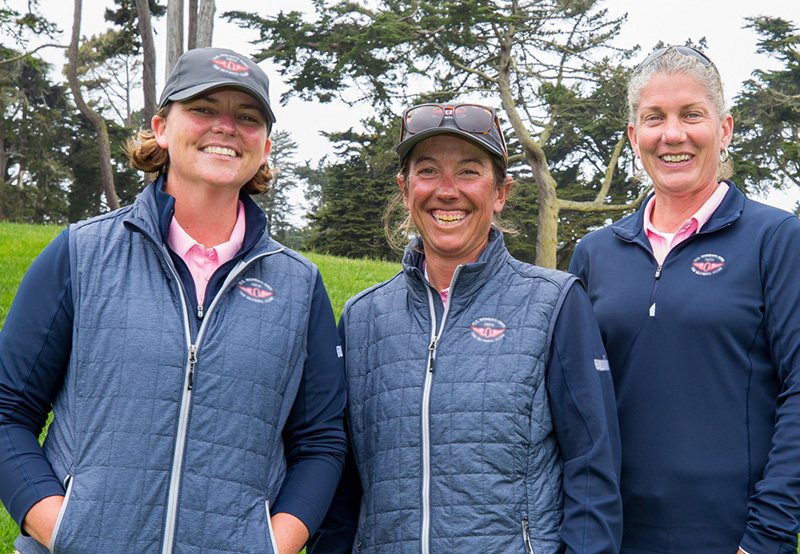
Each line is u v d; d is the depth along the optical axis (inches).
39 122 1712.6
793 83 1342.3
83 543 81.2
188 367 87.2
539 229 1189.1
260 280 96.0
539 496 93.4
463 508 92.3
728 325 98.6
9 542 153.8
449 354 98.0
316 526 92.0
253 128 96.4
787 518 90.2
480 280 101.0
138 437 84.4
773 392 98.3
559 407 94.0
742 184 1206.3
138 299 88.8
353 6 1122.0
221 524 85.5
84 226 92.1
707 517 97.4
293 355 95.0
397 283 109.2
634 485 101.7
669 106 107.1
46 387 88.6
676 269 104.4
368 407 102.0
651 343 102.9
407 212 119.4
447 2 1099.9
